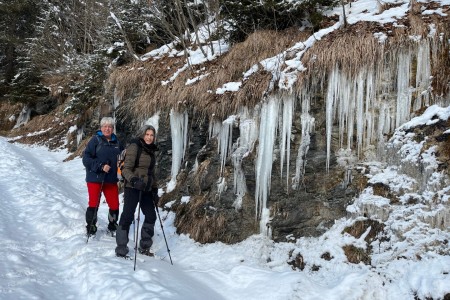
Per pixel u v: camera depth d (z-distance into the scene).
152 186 4.88
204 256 5.20
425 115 4.91
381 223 4.62
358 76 5.36
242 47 7.24
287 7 6.79
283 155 5.53
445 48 5.11
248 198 5.69
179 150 7.34
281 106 5.69
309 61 5.66
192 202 6.25
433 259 3.92
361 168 5.21
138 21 11.00
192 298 3.63
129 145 4.79
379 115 5.29
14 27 24.72
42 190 7.68
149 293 3.44
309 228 5.20
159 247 5.59
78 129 14.63
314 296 3.93
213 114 6.60
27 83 20.91
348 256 4.57
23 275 3.91
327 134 5.41
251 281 4.34
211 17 10.06
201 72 7.63
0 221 5.62
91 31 16.95
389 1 6.45
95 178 5.43
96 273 3.97
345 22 5.93
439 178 4.34
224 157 6.12
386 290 3.92
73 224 5.82
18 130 20.52
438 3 5.72
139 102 8.35
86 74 13.76
